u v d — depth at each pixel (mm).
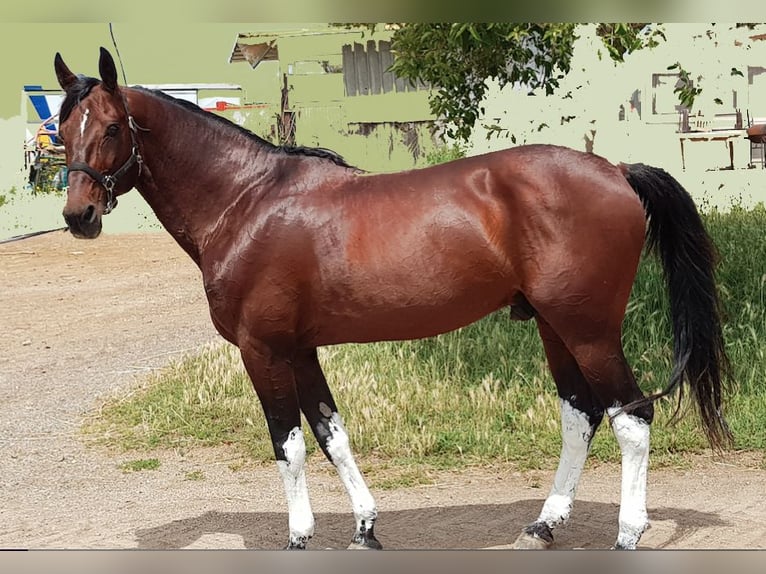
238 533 4762
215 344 8344
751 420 5953
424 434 5984
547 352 4363
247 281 4031
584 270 3914
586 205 3914
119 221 18312
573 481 4379
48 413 7164
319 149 4238
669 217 4145
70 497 5438
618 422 3941
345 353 7531
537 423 6051
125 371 8148
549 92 7891
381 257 3969
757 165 12219
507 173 3990
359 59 12992
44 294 11766
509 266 3996
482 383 6566
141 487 5590
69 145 3982
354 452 5949
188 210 4191
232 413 6719
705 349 4094
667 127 12016
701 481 5277
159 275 12781
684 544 4344
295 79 13164
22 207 15859
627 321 7027
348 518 4949
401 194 4051
